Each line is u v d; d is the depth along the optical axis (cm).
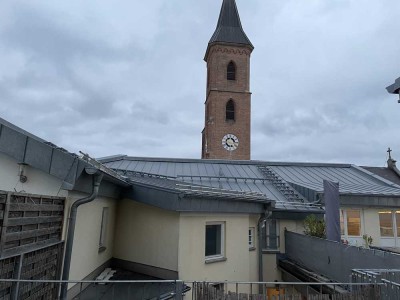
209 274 900
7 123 658
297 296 546
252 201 1041
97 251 822
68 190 628
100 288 750
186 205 828
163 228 879
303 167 2244
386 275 629
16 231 476
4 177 624
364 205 1579
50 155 607
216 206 918
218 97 4562
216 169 2062
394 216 1616
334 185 1184
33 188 623
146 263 894
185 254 845
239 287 994
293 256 1284
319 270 1047
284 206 1452
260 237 1139
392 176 2388
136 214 949
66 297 619
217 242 973
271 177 1950
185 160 2158
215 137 4453
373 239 1568
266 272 1334
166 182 1073
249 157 4459
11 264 463
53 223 601
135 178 1112
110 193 848
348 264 888
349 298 561
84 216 731
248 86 4669
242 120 4534
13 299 458
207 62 5197
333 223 1155
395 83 921
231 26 4884
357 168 2238
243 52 4744
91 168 607
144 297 691
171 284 789
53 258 596
